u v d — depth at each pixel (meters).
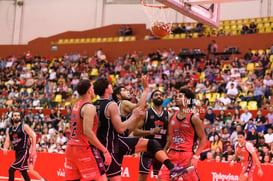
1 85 22.64
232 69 17.88
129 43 23.56
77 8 27.58
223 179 9.24
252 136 12.04
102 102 5.41
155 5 9.59
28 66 24.28
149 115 6.71
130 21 26.25
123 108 6.44
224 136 12.52
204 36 22.42
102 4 27.00
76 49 25.06
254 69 18.09
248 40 20.53
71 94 20.30
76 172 5.11
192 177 5.94
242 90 16.34
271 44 20.05
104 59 23.17
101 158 5.12
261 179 8.90
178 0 8.48
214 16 9.77
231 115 13.96
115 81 20.61
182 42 22.12
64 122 16.08
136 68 20.66
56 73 22.41
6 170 11.99
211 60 19.45
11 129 8.80
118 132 5.39
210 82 18.03
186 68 18.86
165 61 20.58
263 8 22.69
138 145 5.67
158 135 6.66
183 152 6.09
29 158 9.17
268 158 10.55
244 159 8.62
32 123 16.98
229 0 8.59
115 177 5.60
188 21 24.36
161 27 8.19
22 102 19.89
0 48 27.14
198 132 6.07
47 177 11.38
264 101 15.59
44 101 19.84
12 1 28.66
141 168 6.85
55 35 26.72
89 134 4.86
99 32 25.88
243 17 23.20
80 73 21.62
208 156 10.91
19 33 28.39
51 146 14.41
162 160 5.56
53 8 28.12
